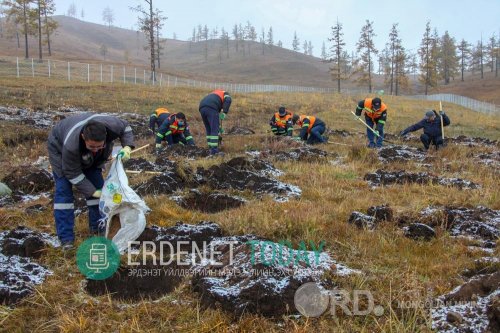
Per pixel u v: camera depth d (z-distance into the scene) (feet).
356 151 32.04
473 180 25.13
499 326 9.73
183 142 36.24
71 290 12.21
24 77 86.17
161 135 34.30
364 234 15.56
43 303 11.51
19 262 13.32
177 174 22.41
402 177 24.57
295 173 25.91
